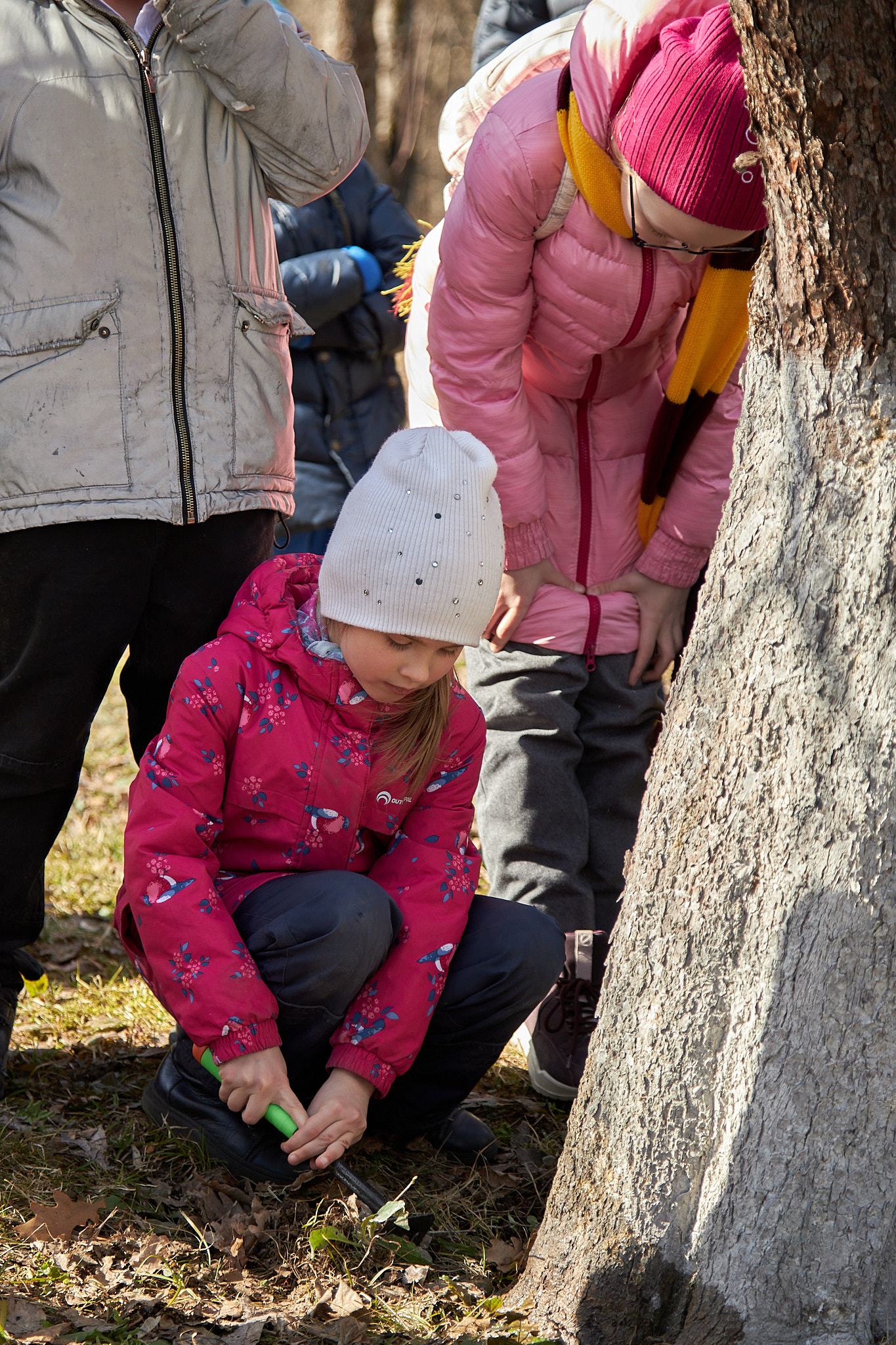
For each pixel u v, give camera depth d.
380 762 2.15
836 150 1.48
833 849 1.60
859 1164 1.62
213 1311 1.82
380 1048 2.05
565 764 2.63
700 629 1.75
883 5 1.38
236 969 1.99
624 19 2.06
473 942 2.22
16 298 2.04
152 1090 2.28
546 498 2.58
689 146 2.01
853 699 1.59
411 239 4.29
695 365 2.38
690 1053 1.70
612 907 2.72
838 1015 1.61
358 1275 1.92
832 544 1.61
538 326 2.45
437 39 10.52
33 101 2.02
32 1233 1.94
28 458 2.04
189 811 2.05
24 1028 2.72
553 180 2.22
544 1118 2.56
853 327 1.58
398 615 1.95
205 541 2.22
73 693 2.16
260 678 2.10
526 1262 1.96
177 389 2.12
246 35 2.07
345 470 4.27
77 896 3.53
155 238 2.08
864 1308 1.65
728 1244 1.66
